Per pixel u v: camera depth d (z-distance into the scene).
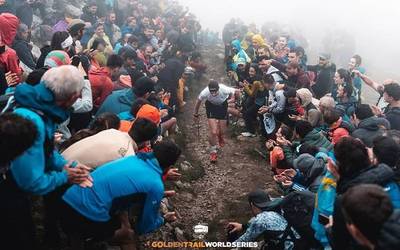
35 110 3.46
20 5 11.20
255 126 10.64
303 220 4.64
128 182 4.02
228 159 9.50
